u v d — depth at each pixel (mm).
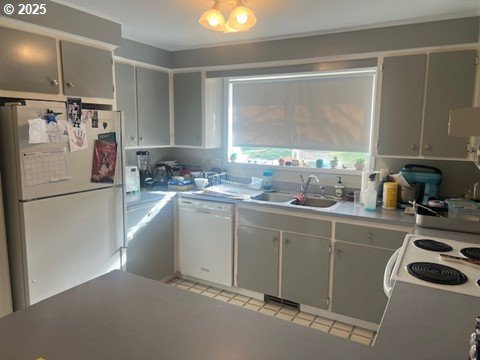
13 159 2055
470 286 1418
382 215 2613
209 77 3598
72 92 2469
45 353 1000
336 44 2980
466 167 2764
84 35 2502
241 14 2014
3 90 2078
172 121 3828
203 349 1021
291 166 3502
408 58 2676
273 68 3311
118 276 1530
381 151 2842
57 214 2246
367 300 2668
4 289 2131
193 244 3439
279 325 1159
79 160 2350
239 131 3770
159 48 3588
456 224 2152
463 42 2514
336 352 1008
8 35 2084
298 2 2334
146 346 1034
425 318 1177
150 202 3193
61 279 2299
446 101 2578
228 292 3352
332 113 3250
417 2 2305
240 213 3137
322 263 2807
